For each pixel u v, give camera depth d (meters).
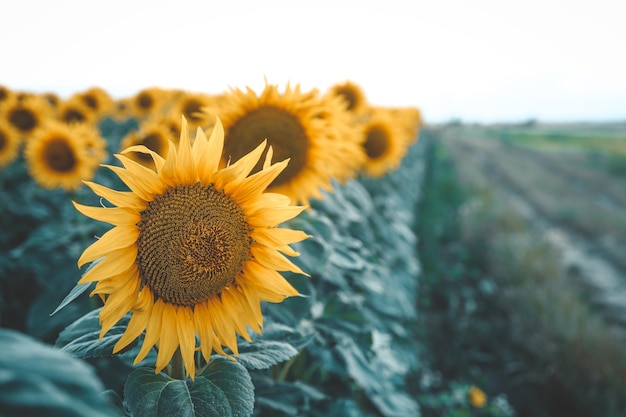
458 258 10.08
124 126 10.42
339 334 2.83
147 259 1.46
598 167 29.19
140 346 1.74
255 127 2.86
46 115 7.16
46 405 0.48
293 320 2.19
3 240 5.28
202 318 1.56
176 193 1.50
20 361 0.53
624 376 5.60
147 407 1.36
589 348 5.98
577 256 11.27
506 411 5.40
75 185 5.03
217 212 1.53
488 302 8.10
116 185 4.45
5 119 6.86
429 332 6.88
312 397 2.58
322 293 2.99
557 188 20.45
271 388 2.43
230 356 1.53
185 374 1.61
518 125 123.62
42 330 3.29
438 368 6.18
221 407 1.39
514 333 6.89
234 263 1.56
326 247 2.45
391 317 4.62
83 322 1.61
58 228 4.50
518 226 12.57
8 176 6.81
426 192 16.53
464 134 69.50
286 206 1.60
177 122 5.02
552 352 6.17
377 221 5.50
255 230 1.62
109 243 1.39
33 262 4.27
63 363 0.55
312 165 2.97
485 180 22.23
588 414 5.34
